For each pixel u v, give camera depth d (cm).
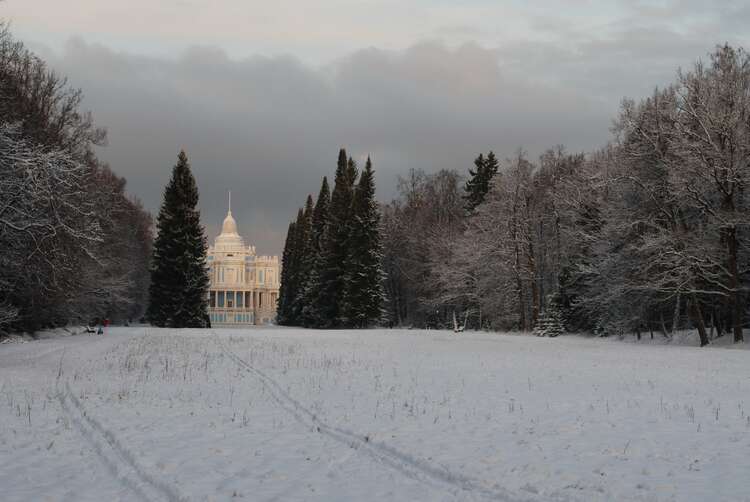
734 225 4025
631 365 2775
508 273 6556
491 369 2608
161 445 1244
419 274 8506
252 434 1348
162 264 7606
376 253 8125
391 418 1501
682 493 941
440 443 1248
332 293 8400
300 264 11244
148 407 1666
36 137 3856
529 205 6506
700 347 4091
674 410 1593
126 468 1095
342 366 2722
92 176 5222
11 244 3097
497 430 1367
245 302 19525
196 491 959
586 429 1376
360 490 970
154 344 4122
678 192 4147
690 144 4081
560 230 6519
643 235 4538
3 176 2728
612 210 4769
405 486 993
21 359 2997
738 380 2198
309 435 1341
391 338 5219
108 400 1767
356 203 8106
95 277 6059
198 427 1416
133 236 9131
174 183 7688
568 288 6384
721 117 4003
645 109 4506
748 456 1145
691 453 1167
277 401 1770
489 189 7631
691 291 4269
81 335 5331
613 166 4834
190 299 7606
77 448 1241
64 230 3269
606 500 912
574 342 4800
